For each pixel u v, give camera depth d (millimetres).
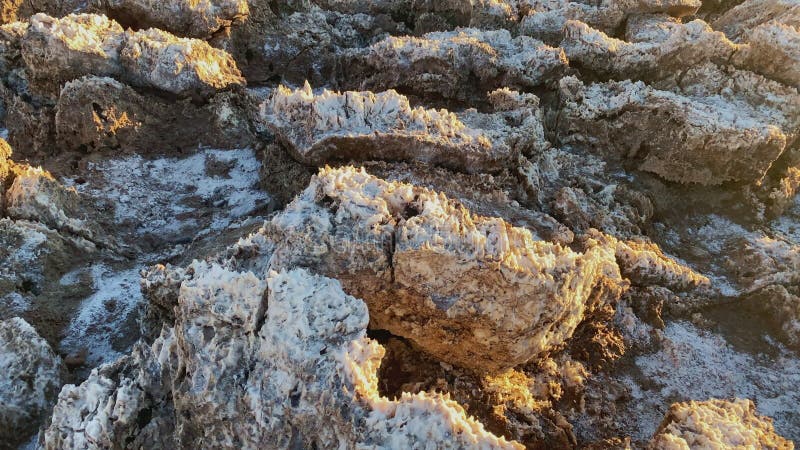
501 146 1154
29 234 1020
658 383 965
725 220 1316
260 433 628
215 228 1165
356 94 1149
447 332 801
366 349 653
